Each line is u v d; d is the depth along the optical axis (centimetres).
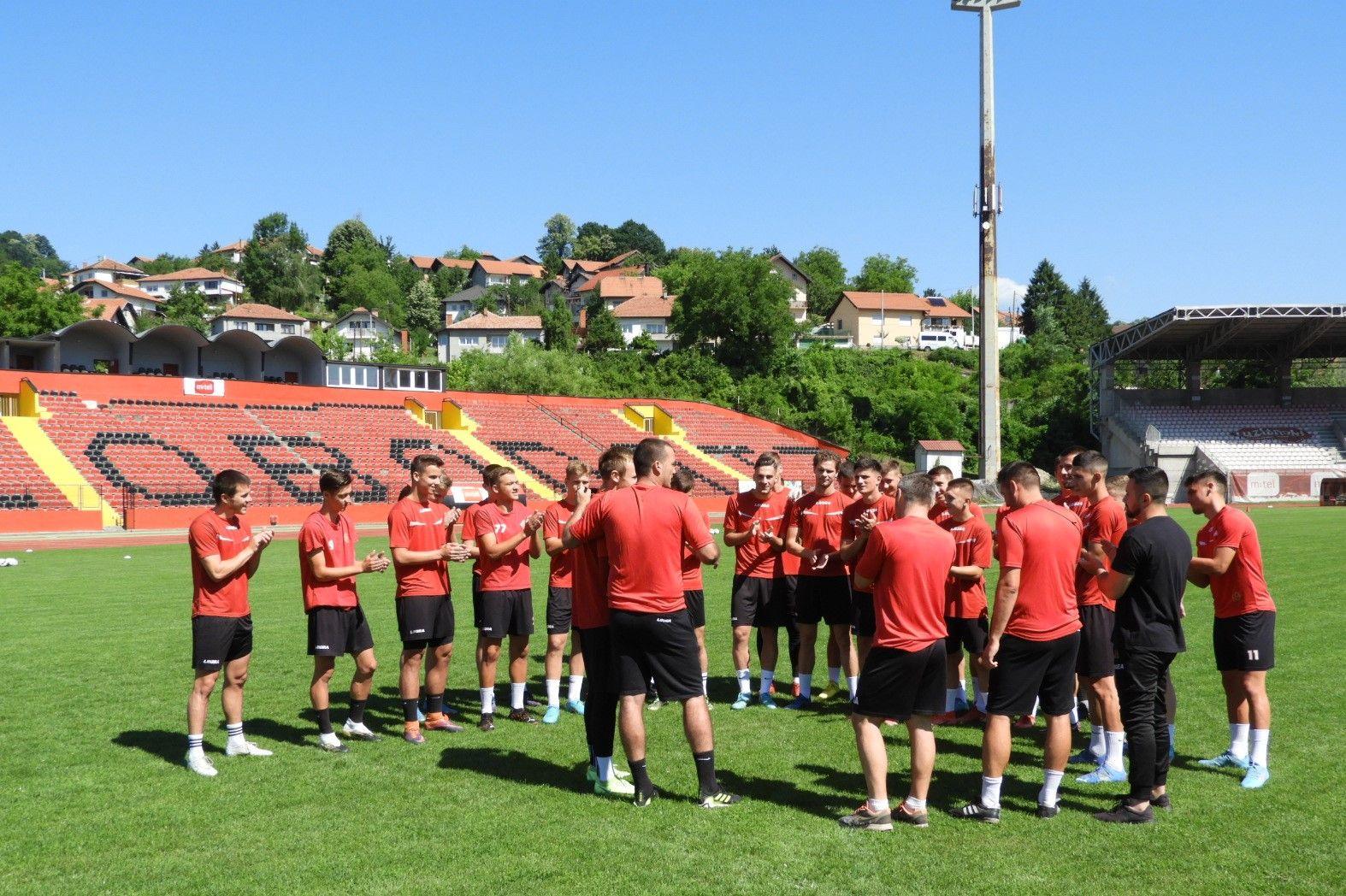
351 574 743
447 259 13625
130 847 543
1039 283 10456
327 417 4206
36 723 811
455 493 3825
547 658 856
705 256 7450
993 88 4347
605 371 6775
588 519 644
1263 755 655
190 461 3584
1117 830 572
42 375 3625
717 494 4509
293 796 632
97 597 1577
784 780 672
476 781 669
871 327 9544
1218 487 685
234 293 11706
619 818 592
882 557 584
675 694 620
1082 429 6066
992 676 601
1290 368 5462
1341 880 495
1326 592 1539
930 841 554
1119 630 612
